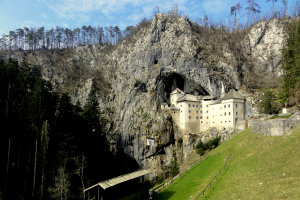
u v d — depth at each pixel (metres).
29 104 53.00
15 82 56.25
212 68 95.94
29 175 46.97
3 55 142.12
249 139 50.03
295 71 57.59
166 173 86.94
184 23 108.44
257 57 113.69
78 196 46.47
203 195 31.56
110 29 179.25
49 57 150.25
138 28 143.62
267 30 118.19
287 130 39.47
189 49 100.38
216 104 89.75
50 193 43.28
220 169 41.09
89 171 59.53
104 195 32.53
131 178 37.19
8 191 43.44
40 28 161.25
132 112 102.19
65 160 48.91
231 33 133.50
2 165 44.72
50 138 49.94
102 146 75.44
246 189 27.81
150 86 103.44
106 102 115.75
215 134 86.06
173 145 94.06
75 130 60.12
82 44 173.50
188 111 95.00
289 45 63.31
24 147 49.25
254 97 87.25
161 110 99.44
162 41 106.75
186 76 98.62
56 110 61.06
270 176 28.53
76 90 126.38
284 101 66.38
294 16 133.12
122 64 121.81
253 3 148.50
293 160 29.98
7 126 47.72
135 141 96.31
